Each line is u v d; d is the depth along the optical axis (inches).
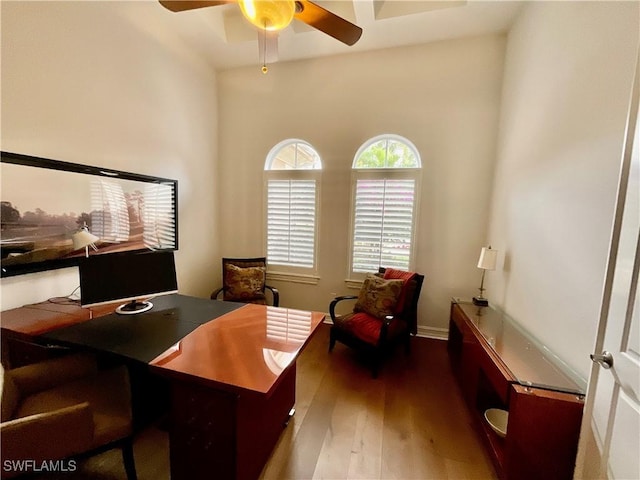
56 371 60.9
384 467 63.5
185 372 50.2
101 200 91.3
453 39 116.2
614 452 43.2
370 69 126.2
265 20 63.2
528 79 91.6
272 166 148.0
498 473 60.8
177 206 123.3
